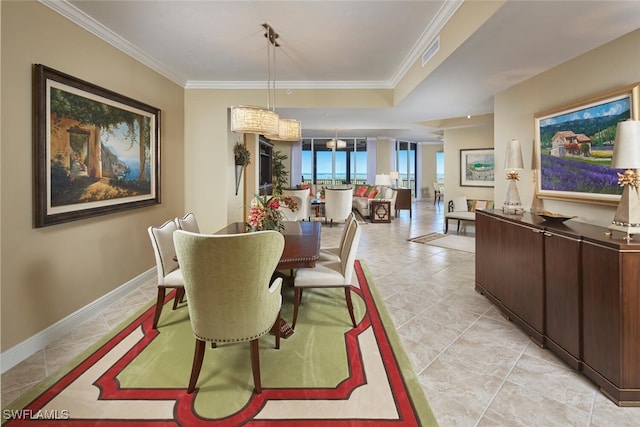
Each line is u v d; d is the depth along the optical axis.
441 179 13.38
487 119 6.25
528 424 1.57
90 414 1.64
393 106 4.82
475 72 3.17
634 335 1.67
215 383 1.88
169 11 2.66
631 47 2.31
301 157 11.47
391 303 3.05
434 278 3.80
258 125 2.89
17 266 2.18
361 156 11.73
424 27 2.96
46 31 2.38
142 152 3.58
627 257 1.67
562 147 2.83
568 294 2.03
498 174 3.97
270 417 1.62
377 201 8.15
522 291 2.49
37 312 2.32
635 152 1.77
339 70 4.18
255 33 3.06
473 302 3.08
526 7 2.00
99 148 2.91
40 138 2.30
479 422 1.58
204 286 1.69
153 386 1.85
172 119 4.34
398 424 1.56
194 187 4.73
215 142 4.71
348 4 2.56
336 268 2.74
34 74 2.28
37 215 2.30
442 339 2.38
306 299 3.18
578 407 1.68
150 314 2.83
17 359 2.15
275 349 2.25
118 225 3.24
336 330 2.53
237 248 1.63
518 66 3.01
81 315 2.71
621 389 1.68
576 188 2.68
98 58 2.93
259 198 2.96
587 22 2.17
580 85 2.73
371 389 1.82
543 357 2.15
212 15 2.73
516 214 2.91
